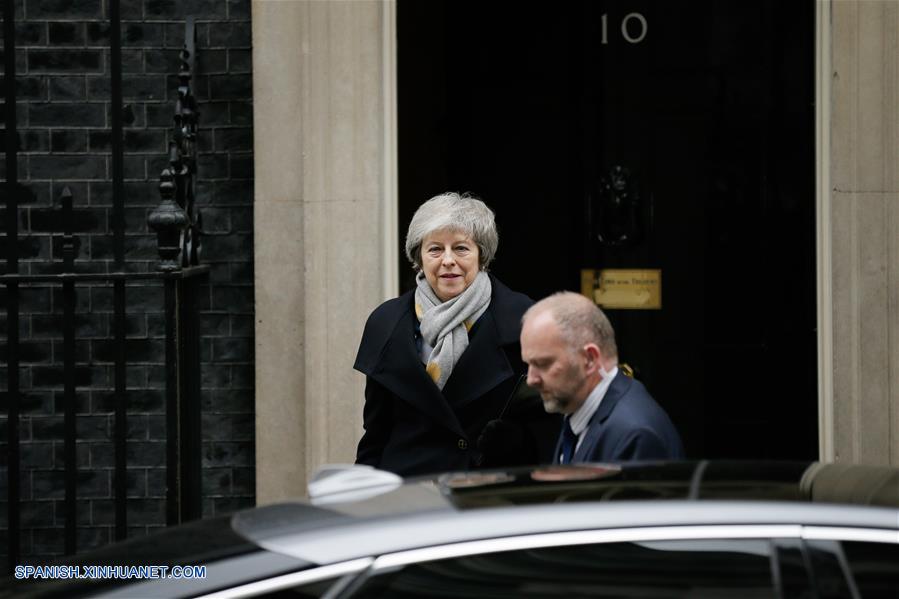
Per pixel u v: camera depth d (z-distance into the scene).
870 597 3.69
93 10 9.52
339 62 9.34
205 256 9.50
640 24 10.48
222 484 9.57
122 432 8.36
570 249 10.58
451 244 7.08
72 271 8.34
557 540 3.89
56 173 9.54
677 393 10.40
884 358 9.06
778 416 10.27
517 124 10.66
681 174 10.42
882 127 9.01
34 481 9.55
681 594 3.78
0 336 9.60
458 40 10.67
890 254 9.03
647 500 4.07
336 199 9.35
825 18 9.19
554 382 5.70
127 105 9.54
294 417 9.43
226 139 9.49
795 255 10.24
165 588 4.01
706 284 10.38
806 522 3.87
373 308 9.37
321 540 4.05
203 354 9.55
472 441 7.05
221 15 9.48
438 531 3.97
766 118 10.30
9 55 8.46
